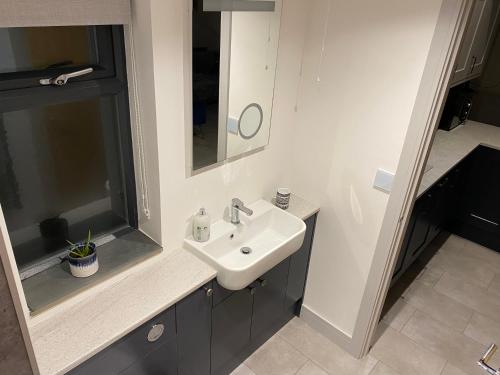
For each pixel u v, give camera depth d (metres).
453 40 1.59
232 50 1.69
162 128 1.58
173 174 1.71
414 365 2.42
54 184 1.55
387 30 1.74
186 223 1.88
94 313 1.50
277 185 2.35
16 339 0.93
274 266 2.13
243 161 2.03
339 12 1.85
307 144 2.23
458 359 2.47
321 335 2.60
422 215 2.73
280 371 2.34
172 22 1.44
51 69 1.37
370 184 2.04
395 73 1.78
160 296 1.60
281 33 1.88
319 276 2.48
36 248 1.59
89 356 1.35
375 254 2.14
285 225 2.19
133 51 1.49
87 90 1.46
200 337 1.89
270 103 2.00
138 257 1.71
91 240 1.78
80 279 1.56
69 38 1.39
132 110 1.62
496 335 2.65
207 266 1.79
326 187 2.23
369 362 2.42
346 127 2.03
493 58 3.41
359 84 1.91
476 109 3.66
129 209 1.84
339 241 2.29
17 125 1.37
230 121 1.84
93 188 1.69
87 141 1.59
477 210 3.43
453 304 2.88
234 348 2.21
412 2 1.63
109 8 1.33
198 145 1.75
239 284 1.77
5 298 0.87
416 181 1.92
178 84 1.56
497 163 3.20
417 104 1.75
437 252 3.42
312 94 2.10
